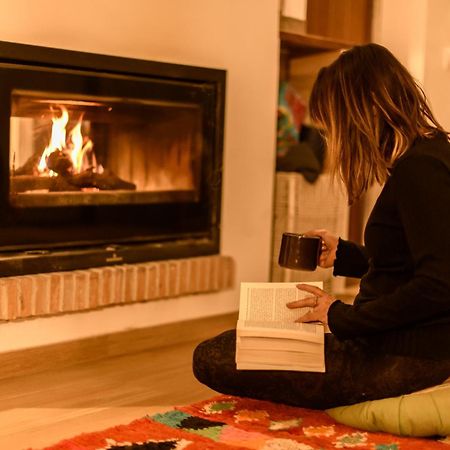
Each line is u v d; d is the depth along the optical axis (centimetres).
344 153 161
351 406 171
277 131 334
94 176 247
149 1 253
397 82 157
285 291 177
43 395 209
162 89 259
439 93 349
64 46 232
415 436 164
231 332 179
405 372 161
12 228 226
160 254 264
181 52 265
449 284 146
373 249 162
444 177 150
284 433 171
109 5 242
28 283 224
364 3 352
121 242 254
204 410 189
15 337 227
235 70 284
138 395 210
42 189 233
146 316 262
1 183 221
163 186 267
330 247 193
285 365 166
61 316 238
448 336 157
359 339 169
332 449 160
